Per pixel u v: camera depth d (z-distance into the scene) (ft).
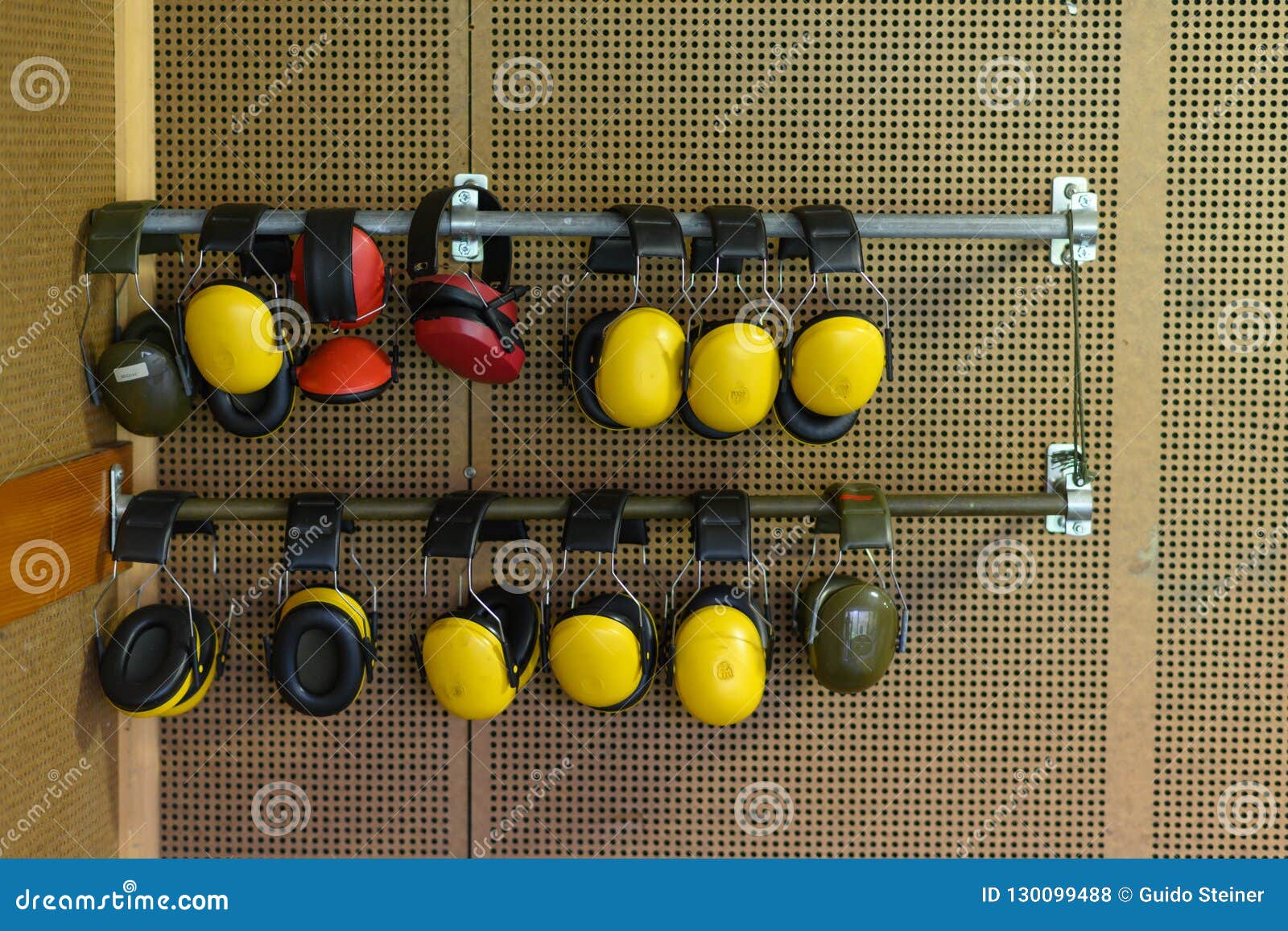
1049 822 6.10
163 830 6.09
